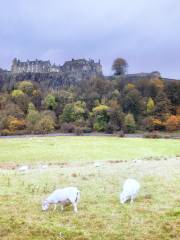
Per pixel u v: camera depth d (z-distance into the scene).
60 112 161.00
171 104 155.38
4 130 131.75
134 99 155.62
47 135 123.88
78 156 71.50
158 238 13.87
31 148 82.19
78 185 24.11
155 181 24.94
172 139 106.75
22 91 184.88
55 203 17.86
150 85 173.75
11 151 77.44
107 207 18.36
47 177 27.38
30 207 18.53
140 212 17.38
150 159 43.59
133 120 135.00
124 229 14.84
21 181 26.00
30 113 142.12
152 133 121.81
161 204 18.91
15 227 15.09
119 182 25.00
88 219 16.22
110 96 170.50
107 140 101.62
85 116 151.62
